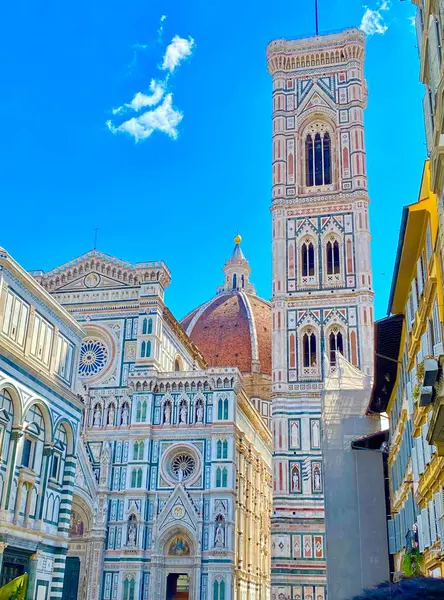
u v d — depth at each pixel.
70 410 46.84
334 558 57.41
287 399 90.69
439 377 22.55
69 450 46.62
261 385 152.88
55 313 46.34
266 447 119.00
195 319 173.88
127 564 82.88
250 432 104.38
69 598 82.50
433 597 6.18
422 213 30.09
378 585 6.86
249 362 157.88
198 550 82.44
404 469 43.78
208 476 86.12
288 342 93.50
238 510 89.88
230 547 82.38
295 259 97.56
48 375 44.41
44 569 42.31
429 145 27.08
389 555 55.94
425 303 31.02
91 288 98.56
